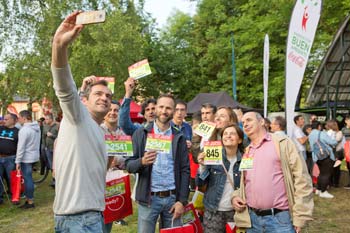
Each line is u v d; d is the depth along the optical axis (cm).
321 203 848
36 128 842
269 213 359
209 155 397
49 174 1272
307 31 616
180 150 412
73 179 271
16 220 745
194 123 617
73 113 266
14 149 870
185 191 404
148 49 2806
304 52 619
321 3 606
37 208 834
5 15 2141
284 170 358
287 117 633
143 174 400
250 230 374
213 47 2500
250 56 2255
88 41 2136
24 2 2152
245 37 2177
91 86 303
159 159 401
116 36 2036
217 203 402
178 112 568
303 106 2230
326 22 1931
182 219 408
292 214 353
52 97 2072
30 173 835
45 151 1170
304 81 2184
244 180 383
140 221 404
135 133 415
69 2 2075
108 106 301
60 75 251
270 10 2117
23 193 925
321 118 2125
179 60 2864
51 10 2050
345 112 1911
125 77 2058
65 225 276
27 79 2106
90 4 2139
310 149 977
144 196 397
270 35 2108
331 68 1591
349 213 761
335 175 1038
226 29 2341
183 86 2908
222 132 410
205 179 411
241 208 377
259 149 371
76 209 270
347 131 1159
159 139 386
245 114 379
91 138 278
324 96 1873
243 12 2447
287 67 636
